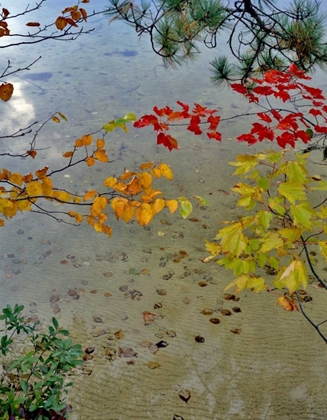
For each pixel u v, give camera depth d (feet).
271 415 9.71
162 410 9.77
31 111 21.08
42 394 7.65
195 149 18.31
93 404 9.82
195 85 23.68
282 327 11.09
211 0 9.95
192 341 10.85
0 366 10.25
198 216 14.61
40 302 11.63
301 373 10.30
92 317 11.30
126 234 13.84
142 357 10.55
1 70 25.22
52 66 25.90
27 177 8.27
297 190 7.13
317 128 9.00
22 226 14.14
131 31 31.63
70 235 13.79
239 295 11.75
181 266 12.60
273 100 22.08
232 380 10.21
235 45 27.76
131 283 12.08
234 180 16.39
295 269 6.97
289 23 10.07
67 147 18.33
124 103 21.85
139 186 7.73
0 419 6.75
